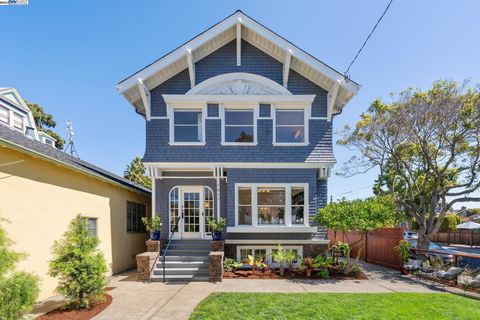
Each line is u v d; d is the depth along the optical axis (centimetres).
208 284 805
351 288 759
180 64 1133
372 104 1231
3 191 617
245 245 1070
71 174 841
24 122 1379
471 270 875
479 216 3366
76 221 644
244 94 1131
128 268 1175
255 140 1113
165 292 727
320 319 520
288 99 1117
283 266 1019
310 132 1125
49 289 723
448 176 1192
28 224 678
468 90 1046
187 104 1123
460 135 1074
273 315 540
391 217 913
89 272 614
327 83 1128
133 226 1258
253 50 1164
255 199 1091
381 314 544
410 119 1132
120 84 1049
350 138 1327
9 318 413
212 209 1123
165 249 1000
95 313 573
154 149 1099
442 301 628
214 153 1102
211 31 1079
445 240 2853
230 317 531
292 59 1136
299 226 1073
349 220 886
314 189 1097
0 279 420
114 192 1082
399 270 1005
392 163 1325
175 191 1131
